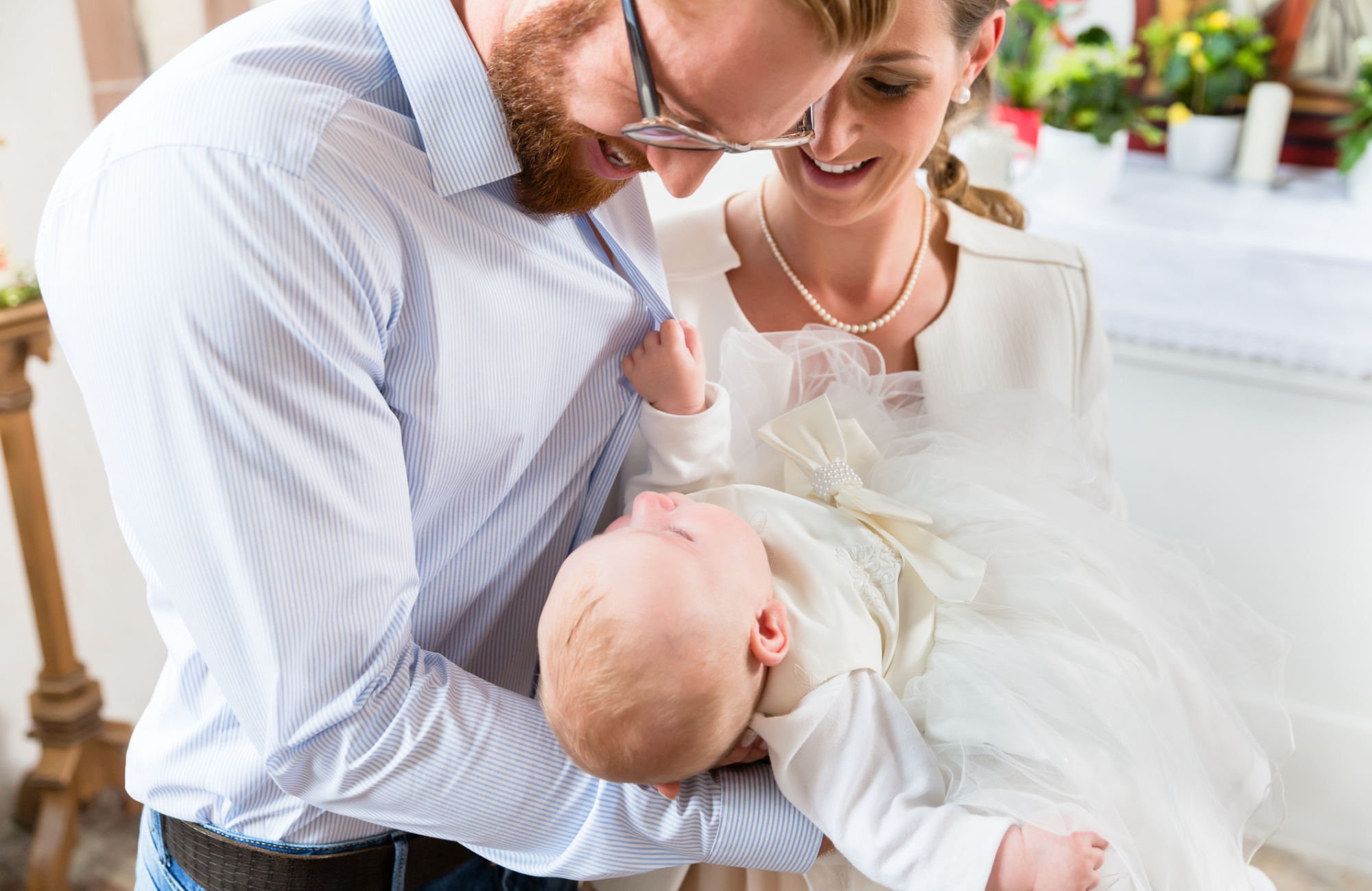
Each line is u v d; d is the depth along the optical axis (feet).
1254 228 7.44
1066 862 2.74
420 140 2.71
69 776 6.48
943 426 3.88
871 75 3.09
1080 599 3.37
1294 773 7.07
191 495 2.42
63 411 6.81
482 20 2.59
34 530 6.13
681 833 3.00
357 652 2.59
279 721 2.58
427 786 2.72
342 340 2.47
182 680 3.13
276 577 2.44
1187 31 8.07
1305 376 6.70
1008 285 4.13
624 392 3.49
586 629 3.00
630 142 2.47
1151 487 7.34
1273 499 7.03
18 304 5.67
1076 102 7.52
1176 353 6.96
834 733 3.03
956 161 4.22
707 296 4.04
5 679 6.90
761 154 5.08
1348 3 7.59
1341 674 7.00
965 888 2.78
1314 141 8.13
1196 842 3.09
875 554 3.46
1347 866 6.86
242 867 3.16
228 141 2.35
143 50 6.17
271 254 2.34
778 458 3.91
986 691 3.13
